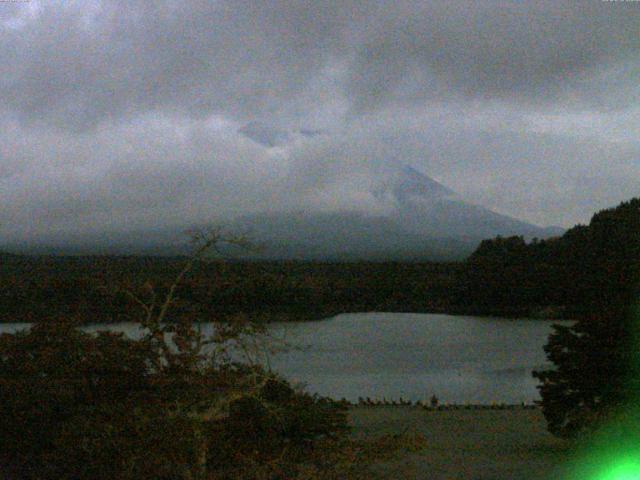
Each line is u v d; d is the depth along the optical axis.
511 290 110.88
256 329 15.23
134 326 42.66
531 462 20.80
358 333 85.06
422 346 71.88
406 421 29.59
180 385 13.55
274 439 14.08
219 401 13.34
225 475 12.84
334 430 16.20
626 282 88.81
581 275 104.75
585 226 124.94
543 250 122.19
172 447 12.28
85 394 15.20
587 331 24.20
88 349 15.76
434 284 127.00
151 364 15.69
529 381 49.59
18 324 55.12
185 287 42.06
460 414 32.06
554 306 106.88
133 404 13.20
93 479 13.14
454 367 57.09
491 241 127.50
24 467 15.02
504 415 31.73
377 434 25.59
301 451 13.55
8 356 16.06
